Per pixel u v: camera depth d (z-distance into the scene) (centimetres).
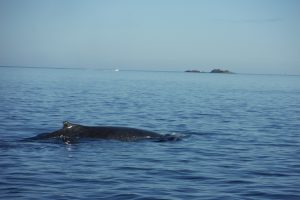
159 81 16112
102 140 2675
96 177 1834
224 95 8438
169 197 1560
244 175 1917
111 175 1873
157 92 8675
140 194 1591
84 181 1766
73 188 1661
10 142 2581
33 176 1838
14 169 1953
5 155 2238
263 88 12481
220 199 1546
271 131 3425
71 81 13262
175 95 7838
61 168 1988
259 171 2000
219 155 2367
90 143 2588
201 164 2131
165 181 1788
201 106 5659
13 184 1708
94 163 2097
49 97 6359
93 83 12294
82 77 18412
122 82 13850
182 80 18638
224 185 1741
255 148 2619
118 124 3659
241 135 3166
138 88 10144
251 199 1555
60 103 5447
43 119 3831
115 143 2609
